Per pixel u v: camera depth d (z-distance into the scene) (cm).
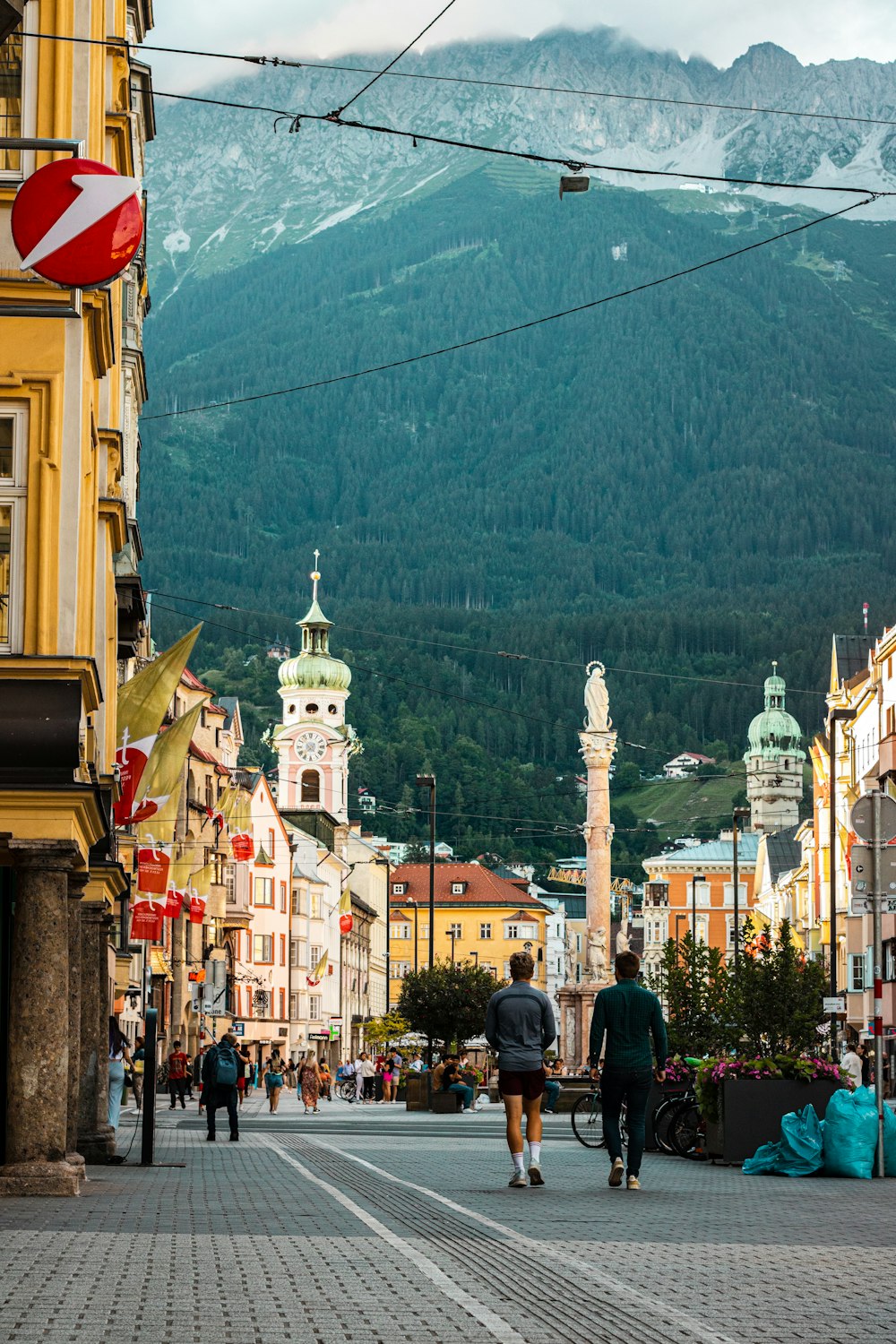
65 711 1986
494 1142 3534
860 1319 1130
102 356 2272
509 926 19988
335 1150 3159
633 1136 2106
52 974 1936
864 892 2356
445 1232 1567
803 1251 1473
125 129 2809
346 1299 1170
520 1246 1464
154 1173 2412
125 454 4350
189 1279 1248
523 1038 2095
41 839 1953
